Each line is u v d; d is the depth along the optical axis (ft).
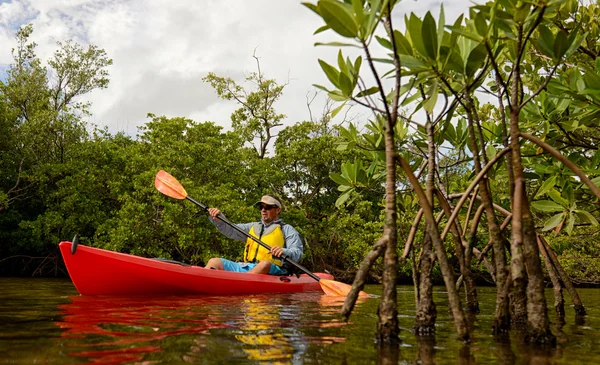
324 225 52.34
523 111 11.90
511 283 8.04
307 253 50.49
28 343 6.08
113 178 46.83
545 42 7.38
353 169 12.10
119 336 6.72
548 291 26.94
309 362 5.17
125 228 39.01
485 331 7.77
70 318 8.80
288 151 55.11
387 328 6.42
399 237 41.11
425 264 7.64
